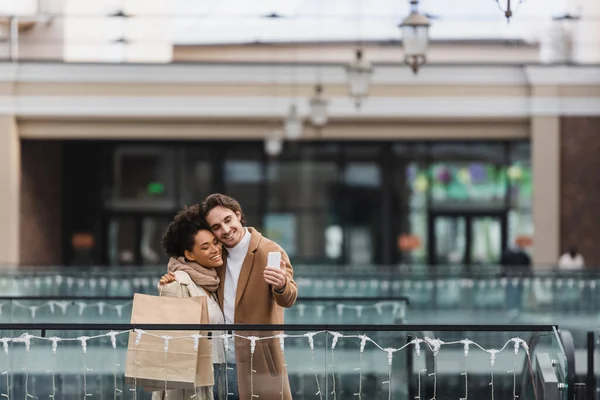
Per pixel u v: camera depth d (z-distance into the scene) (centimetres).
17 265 2759
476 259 3341
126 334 921
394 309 1340
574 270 2147
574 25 2870
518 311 1855
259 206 3409
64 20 2792
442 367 903
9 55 2800
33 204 3100
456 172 3353
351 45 2859
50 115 2841
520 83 2898
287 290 793
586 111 2902
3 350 999
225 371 829
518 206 3325
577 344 1506
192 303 820
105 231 3450
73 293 1827
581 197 2928
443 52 2911
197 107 2867
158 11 2811
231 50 2853
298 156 3400
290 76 2873
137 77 2839
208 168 3419
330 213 3394
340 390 901
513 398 891
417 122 2956
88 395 1000
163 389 822
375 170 3384
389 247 3372
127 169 3447
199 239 820
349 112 2888
